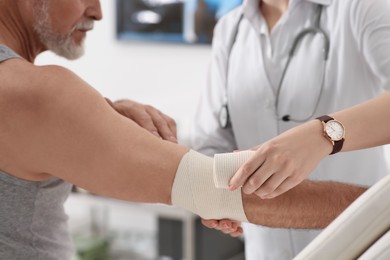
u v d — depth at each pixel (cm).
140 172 128
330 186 133
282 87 173
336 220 105
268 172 115
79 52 151
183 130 360
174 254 360
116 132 127
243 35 183
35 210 140
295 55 173
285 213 131
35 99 126
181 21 419
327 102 169
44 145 127
